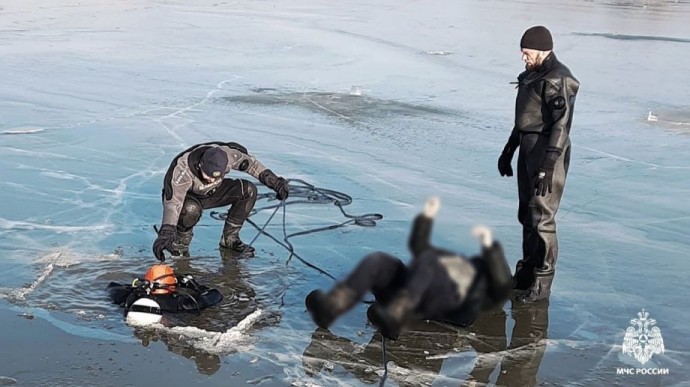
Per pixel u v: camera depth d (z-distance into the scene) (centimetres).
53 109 1309
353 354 551
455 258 359
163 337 562
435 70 1786
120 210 838
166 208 668
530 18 2941
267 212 857
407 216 854
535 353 563
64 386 491
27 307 600
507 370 537
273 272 696
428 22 2738
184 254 729
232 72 1698
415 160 1075
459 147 1146
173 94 1457
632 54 2070
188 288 625
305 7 3186
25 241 738
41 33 2222
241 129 1210
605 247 777
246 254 734
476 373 531
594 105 1441
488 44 2217
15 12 2731
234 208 733
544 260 642
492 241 353
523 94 630
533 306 640
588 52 2081
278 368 526
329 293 352
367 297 651
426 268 354
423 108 1396
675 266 733
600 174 1025
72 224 789
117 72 1666
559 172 625
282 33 2341
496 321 612
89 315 591
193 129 1198
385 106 1402
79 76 1608
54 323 577
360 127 1248
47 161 1007
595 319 621
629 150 1145
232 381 506
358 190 941
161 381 503
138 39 2156
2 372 505
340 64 1833
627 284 691
